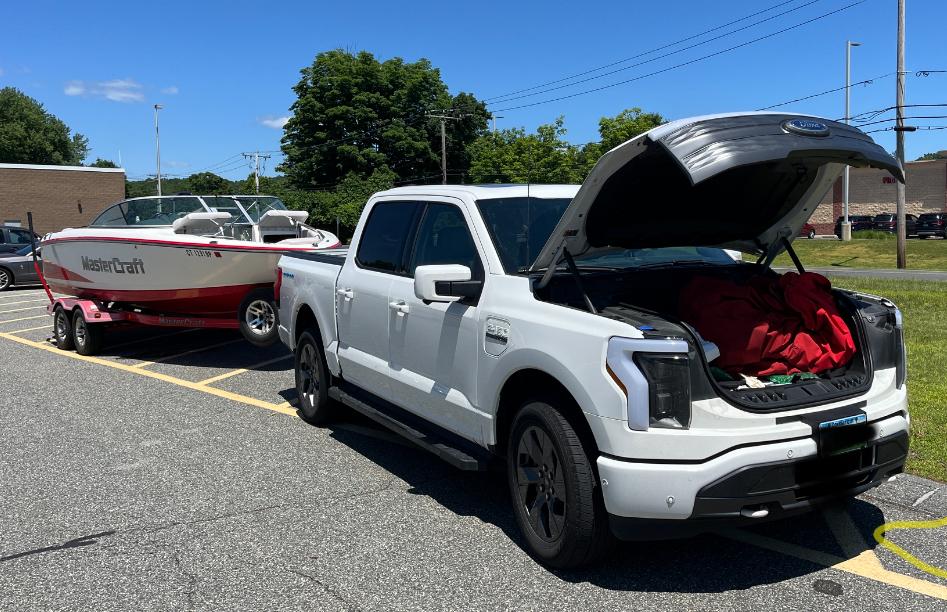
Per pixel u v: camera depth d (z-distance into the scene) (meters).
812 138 3.40
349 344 5.66
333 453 5.71
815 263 31.25
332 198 53.75
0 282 19.78
